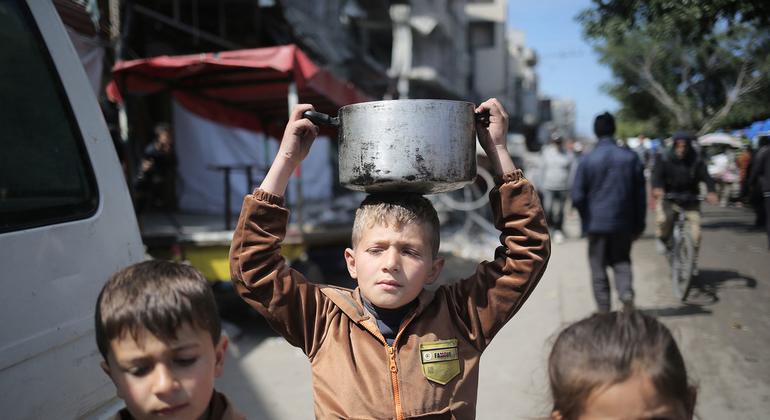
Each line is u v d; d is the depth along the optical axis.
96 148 2.21
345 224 8.10
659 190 6.65
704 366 4.40
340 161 1.73
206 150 11.62
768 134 12.46
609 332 1.12
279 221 1.79
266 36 11.64
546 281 7.70
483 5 39.22
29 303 1.67
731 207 17.44
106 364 1.33
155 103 11.52
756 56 18.38
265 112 8.20
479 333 1.78
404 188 1.68
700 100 23.50
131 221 2.26
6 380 1.55
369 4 23.45
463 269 8.73
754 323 5.42
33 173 1.87
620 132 36.09
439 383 1.67
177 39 10.46
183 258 5.54
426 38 28.47
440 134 1.61
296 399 4.23
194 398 1.28
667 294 6.64
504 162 1.79
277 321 1.76
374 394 1.63
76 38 5.52
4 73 1.90
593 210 5.30
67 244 1.87
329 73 6.39
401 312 1.75
